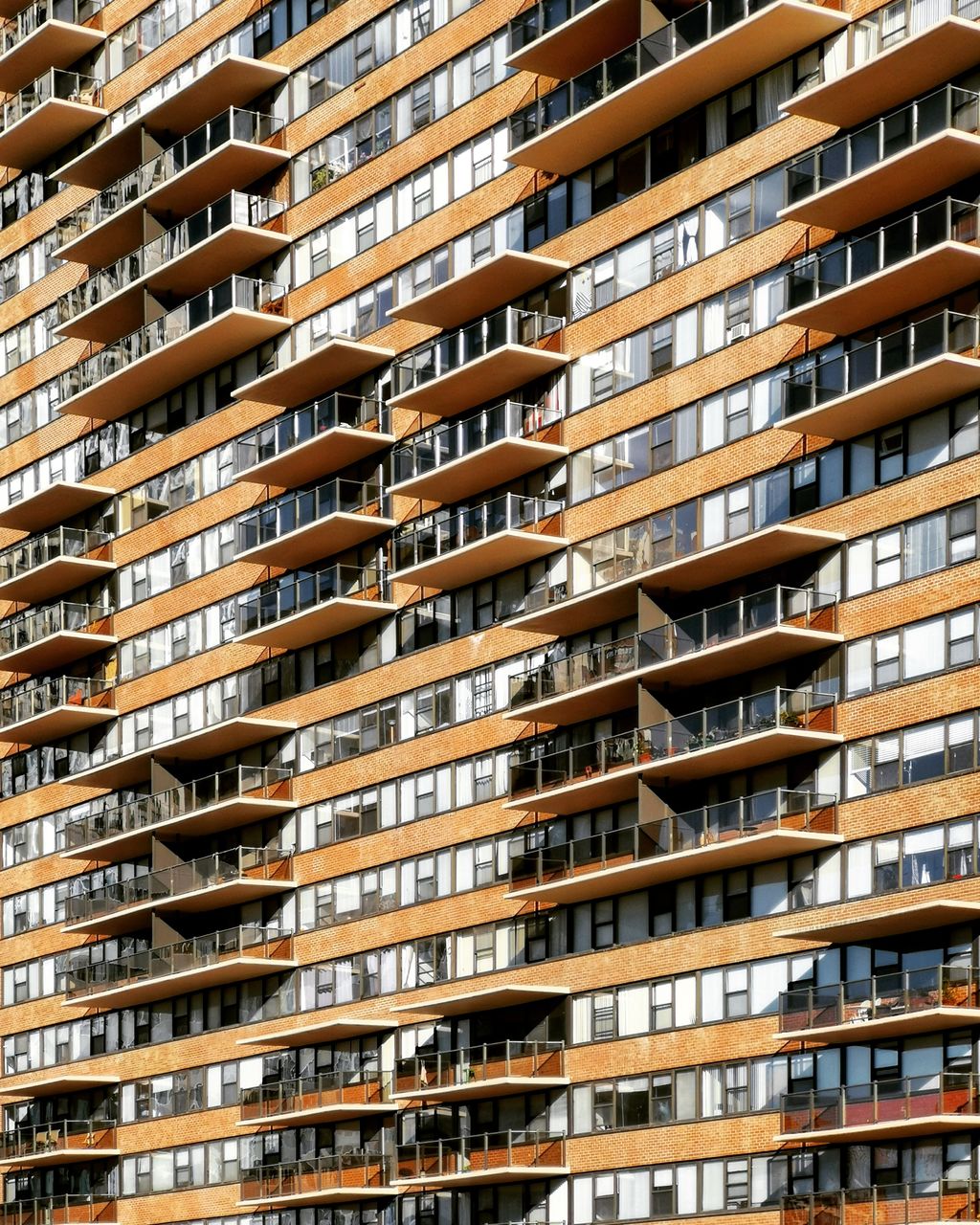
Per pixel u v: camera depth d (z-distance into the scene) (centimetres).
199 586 9162
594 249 7469
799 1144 6400
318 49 8750
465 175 8031
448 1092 7375
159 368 9225
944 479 6284
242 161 8850
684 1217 6700
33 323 10450
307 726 8531
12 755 10231
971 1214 5772
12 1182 9788
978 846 6056
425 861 7906
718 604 6931
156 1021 9081
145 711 9369
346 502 8325
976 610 6156
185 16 9494
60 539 9725
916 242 6194
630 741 6956
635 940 7050
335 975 8206
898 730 6316
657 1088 6869
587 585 7356
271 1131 8406
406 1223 7656
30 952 9938
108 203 9588
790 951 6538
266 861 8525
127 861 9469
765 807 6556
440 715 7944
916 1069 6119
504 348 7419
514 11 7894
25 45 10019
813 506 6631
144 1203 8938
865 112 6544
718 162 7056
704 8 6919
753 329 6888
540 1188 7200
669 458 7112
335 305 8538
